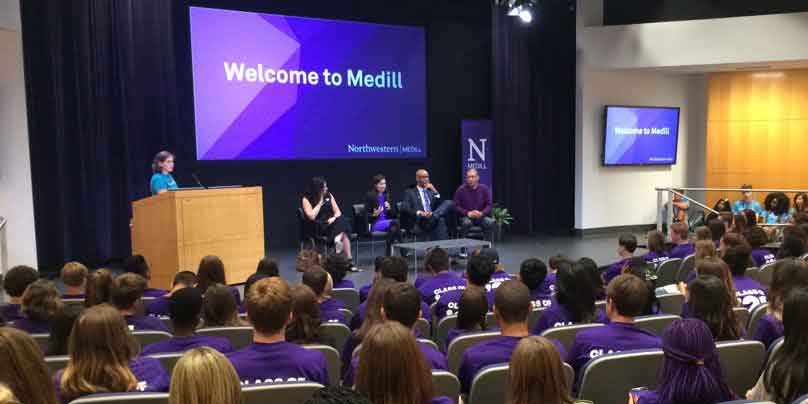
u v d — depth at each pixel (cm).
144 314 362
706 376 172
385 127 962
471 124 1016
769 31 922
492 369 217
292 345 221
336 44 920
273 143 884
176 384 142
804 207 825
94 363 193
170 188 648
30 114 739
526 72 1058
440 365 235
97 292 336
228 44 850
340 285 426
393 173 994
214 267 367
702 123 1148
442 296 363
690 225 938
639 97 1101
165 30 803
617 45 1020
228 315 299
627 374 226
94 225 783
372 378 158
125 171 796
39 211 752
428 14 999
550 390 159
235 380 147
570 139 1084
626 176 1109
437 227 806
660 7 1005
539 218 1105
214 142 848
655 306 376
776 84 1107
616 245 938
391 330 161
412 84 980
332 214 758
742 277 370
